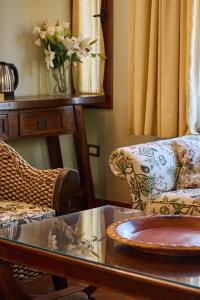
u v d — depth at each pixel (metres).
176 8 3.86
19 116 3.62
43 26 4.22
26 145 4.19
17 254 2.03
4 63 3.80
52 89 4.38
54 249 1.95
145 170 3.09
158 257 1.85
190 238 1.98
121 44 4.38
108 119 4.54
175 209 2.94
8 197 2.99
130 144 4.43
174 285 1.63
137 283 1.71
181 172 3.27
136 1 4.04
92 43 4.23
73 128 4.04
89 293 2.33
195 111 3.91
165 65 3.95
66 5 4.45
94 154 4.65
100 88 4.50
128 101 4.23
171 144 3.36
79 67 4.52
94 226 2.25
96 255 1.89
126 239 1.90
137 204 3.14
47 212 2.78
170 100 3.95
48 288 3.08
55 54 4.20
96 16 4.42
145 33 4.04
